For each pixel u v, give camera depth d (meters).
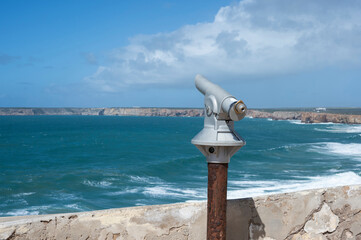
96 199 19.41
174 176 26.12
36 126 129.38
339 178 21.39
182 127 124.12
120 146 55.72
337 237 3.04
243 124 149.88
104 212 2.38
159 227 2.49
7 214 16.55
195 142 2.34
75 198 19.81
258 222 2.80
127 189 21.50
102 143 61.38
